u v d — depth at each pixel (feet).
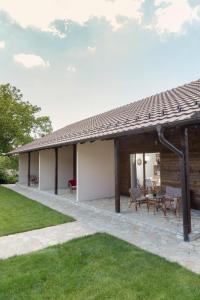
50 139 53.52
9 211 33.06
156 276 14.38
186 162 20.33
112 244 19.44
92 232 22.97
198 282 13.62
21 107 94.17
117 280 14.12
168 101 29.55
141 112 29.89
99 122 41.06
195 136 30.04
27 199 42.86
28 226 25.48
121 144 44.09
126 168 42.70
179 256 17.11
